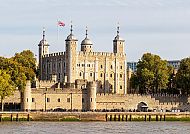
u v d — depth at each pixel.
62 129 160.88
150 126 176.12
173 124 187.25
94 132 153.62
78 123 186.12
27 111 198.88
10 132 150.25
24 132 150.75
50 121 194.25
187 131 160.50
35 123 182.75
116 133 151.88
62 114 197.12
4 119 191.75
